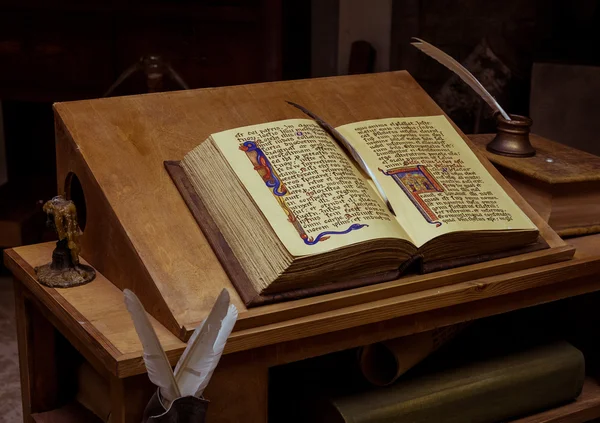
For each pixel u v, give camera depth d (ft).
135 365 4.69
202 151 5.60
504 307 6.15
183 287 5.08
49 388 6.25
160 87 10.76
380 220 5.53
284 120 5.93
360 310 5.35
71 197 6.37
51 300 5.34
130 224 5.27
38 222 11.94
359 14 14.47
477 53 12.53
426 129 6.57
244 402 5.27
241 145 5.60
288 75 12.47
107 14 11.07
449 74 12.94
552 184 6.57
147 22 11.09
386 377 6.24
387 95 6.83
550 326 7.93
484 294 5.87
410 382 6.31
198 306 5.02
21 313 6.06
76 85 11.43
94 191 5.52
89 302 5.29
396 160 6.15
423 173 6.15
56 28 11.23
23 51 11.35
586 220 6.88
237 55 11.08
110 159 5.54
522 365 6.64
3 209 11.91
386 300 5.50
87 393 6.04
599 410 7.04
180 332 4.88
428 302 5.63
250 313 5.05
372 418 5.95
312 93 6.53
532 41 12.21
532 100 11.65
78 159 5.61
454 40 12.84
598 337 7.87
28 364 6.13
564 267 6.22
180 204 5.48
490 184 6.38
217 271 5.22
